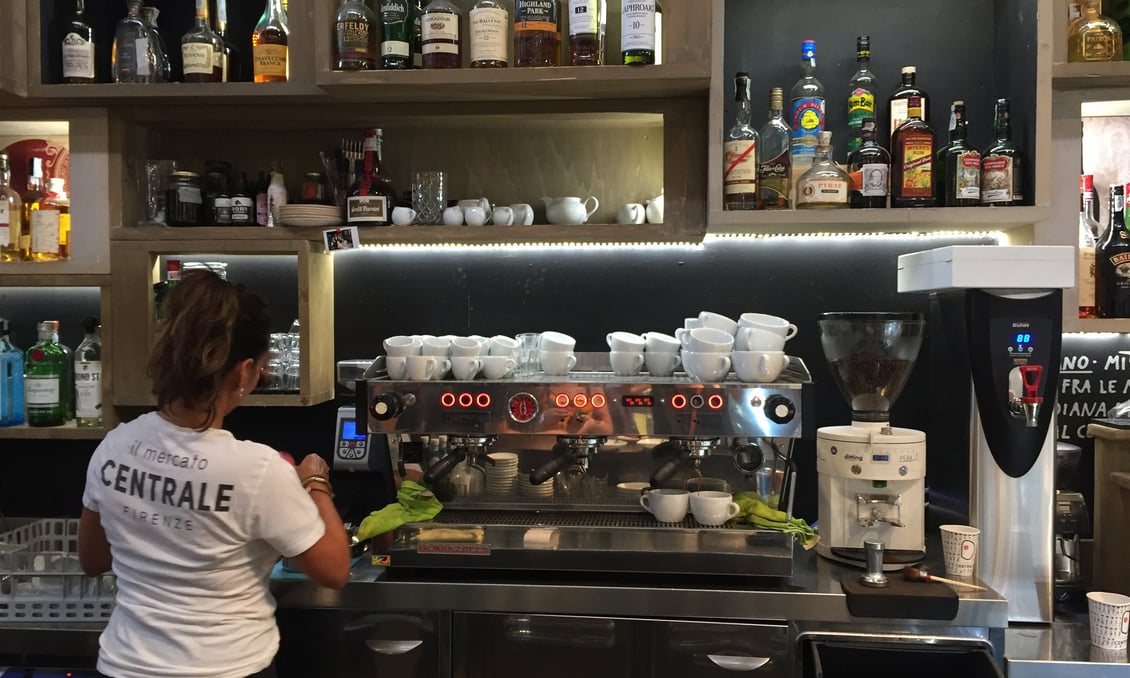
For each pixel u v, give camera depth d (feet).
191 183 7.23
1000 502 5.78
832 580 5.63
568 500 6.15
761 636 5.40
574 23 6.51
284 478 4.58
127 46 7.06
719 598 5.42
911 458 5.79
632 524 5.73
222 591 4.52
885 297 7.41
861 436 5.85
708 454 5.83
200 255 7.74
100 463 4.66
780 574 5.50
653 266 7.61
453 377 6.07
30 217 7.38
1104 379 7.29
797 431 5.56
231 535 4.45
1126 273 6.71
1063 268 5.57
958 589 5.43
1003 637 5.30
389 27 6.73
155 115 7.12
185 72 6.97
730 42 7.53
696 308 7.57
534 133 7.68
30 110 7.11
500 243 7.33
